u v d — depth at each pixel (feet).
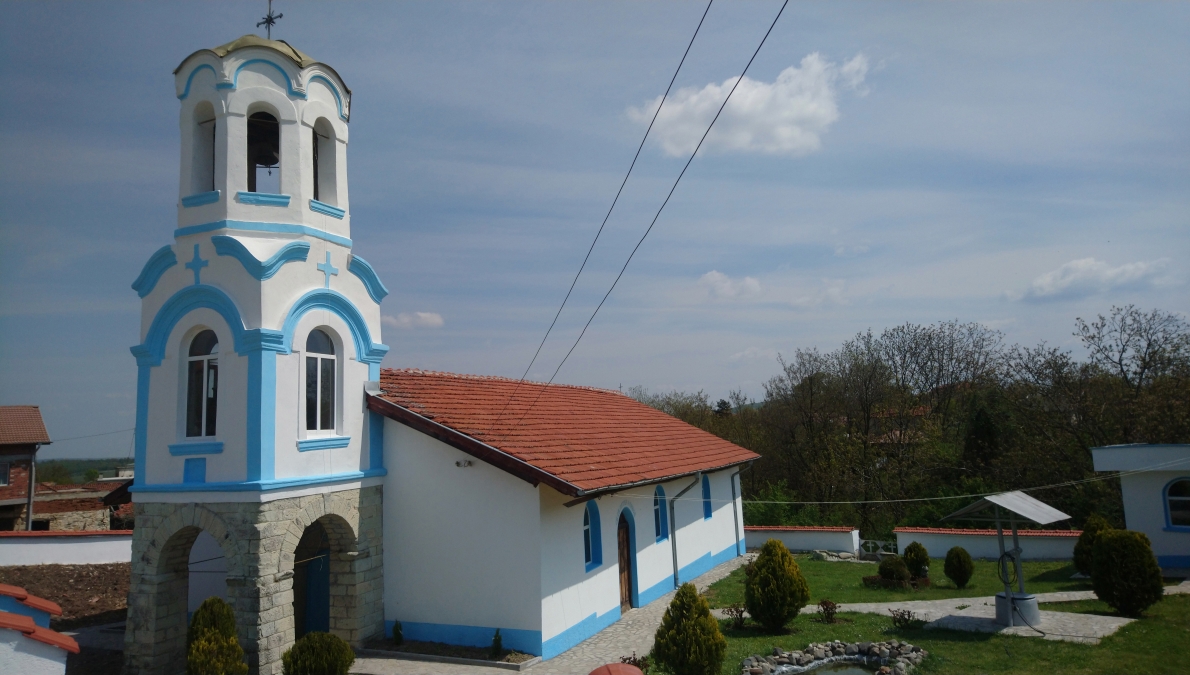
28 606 28.12
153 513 46.11
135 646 45.21
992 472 111.86
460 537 49.93
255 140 55.01
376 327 54.39
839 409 136.87
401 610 51.13
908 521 105.81
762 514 109.81
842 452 125.70
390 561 52.01
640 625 55.88
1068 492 98.22
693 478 76.54
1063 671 41.70
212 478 44.52
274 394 44.68
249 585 42.34
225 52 47.67
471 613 48.78
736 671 44.32
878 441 129.39
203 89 48.42
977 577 75.25
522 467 46.70
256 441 43.42
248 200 47.32
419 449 52.24
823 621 56.49
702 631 40.86
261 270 44.73
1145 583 52.49
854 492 123.13
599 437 67.46
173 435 46.29
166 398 46.96
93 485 150.92
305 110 50.03
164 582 45.85
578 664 45.78
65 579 72.28
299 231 48.26
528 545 47.60
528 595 47.11
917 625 53.57
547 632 47.09
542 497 48.11
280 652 43.37
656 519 69.10
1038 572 75.20
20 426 117.08
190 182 48.60
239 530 43.14
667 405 176.04
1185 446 70.23
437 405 55.57
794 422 142.10
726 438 150.82
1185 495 70.90
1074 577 69.97
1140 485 72.84
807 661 46.32
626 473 57.98
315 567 55.77
